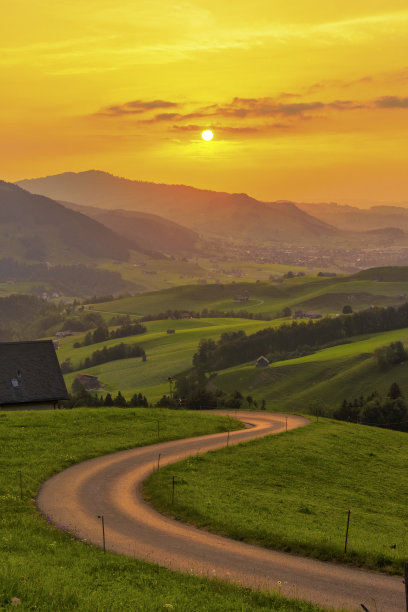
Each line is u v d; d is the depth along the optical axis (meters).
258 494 41.44
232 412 98.94
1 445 50.62
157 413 73.62
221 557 28.22
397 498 47.88
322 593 24.58
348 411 166.75
